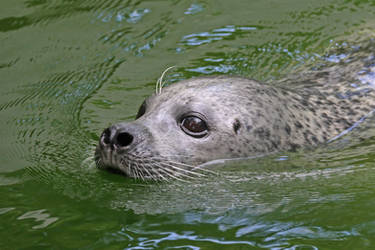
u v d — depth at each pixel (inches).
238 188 402.0
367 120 466.3
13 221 368.2
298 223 352.8
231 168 422.9
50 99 548.4
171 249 331.0
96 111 524.4
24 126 505.4
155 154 409.4
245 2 714.8
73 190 405.1
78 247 337.7
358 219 352.2
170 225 358.6
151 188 405.7
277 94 452.1
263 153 430.6
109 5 717.3
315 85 501.4
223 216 366.9
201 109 422.9
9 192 405.1
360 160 426.9
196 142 422.6
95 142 472.1
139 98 544.4
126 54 622.8
